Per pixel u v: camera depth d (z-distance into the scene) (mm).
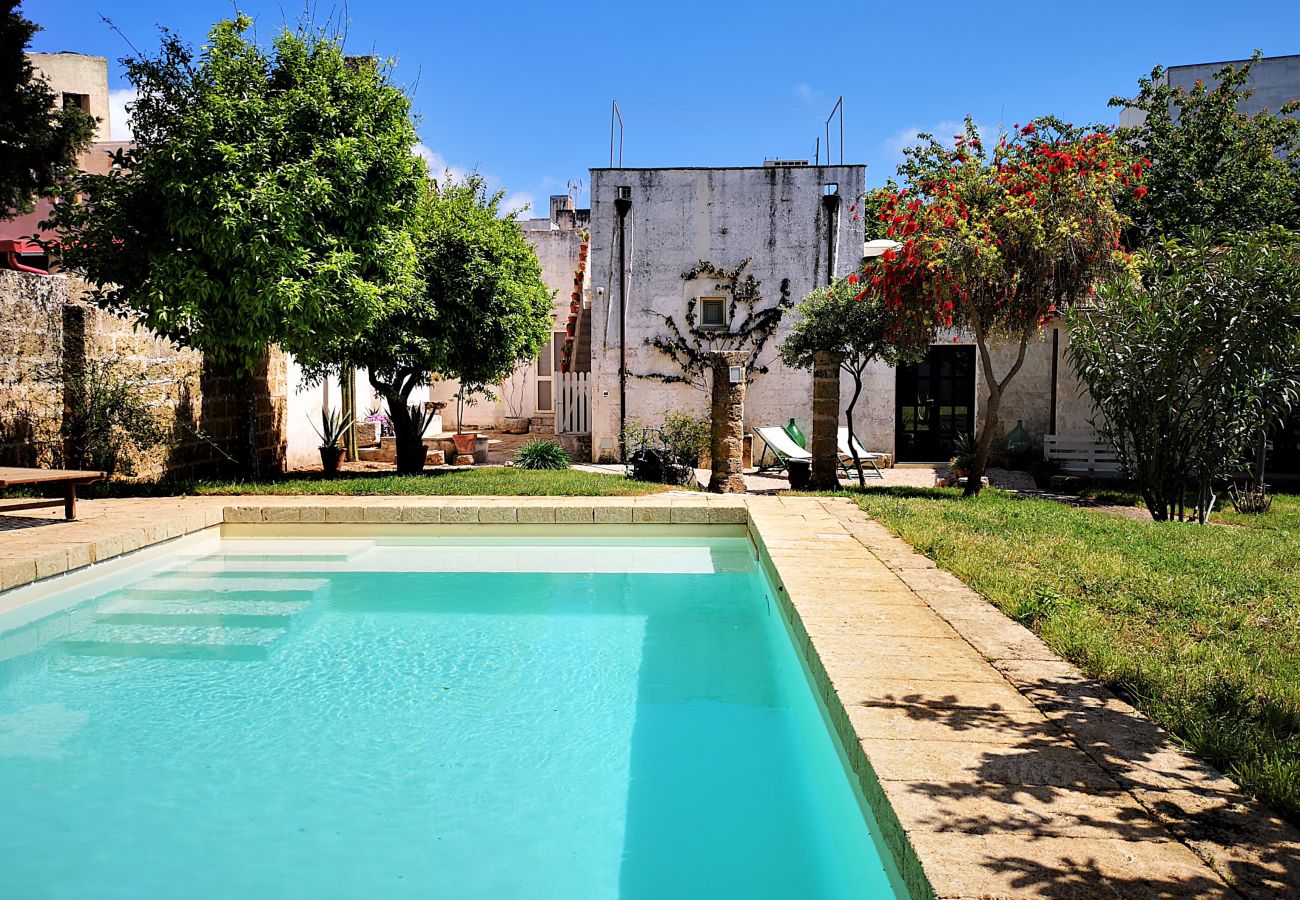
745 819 3229
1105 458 13258
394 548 7910
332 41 9469
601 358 16281
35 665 4902
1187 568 5297
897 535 6633
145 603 6191
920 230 9781
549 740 3949
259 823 3195
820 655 3545
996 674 3314
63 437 8891
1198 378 8109
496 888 2773
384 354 10688
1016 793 2318
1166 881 1890
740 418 10961
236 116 8586
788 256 16172
